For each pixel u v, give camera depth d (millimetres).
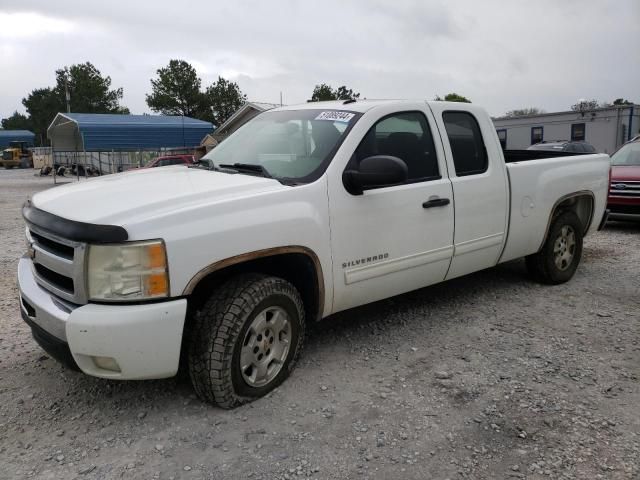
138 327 2801
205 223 2992
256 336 3287
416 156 4234
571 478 2670
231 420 3152
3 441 2961
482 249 4758
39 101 99188
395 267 4051
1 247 8484
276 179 3588
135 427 3090
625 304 5207
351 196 3719
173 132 28688
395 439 2984
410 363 3908
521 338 4363
